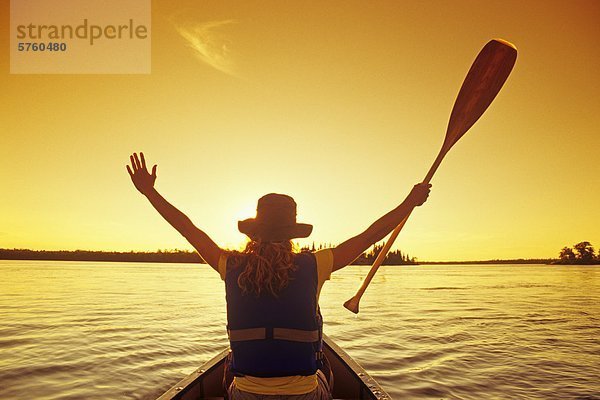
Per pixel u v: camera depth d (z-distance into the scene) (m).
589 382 7.16
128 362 8.30
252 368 1.25
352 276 98.31
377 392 2.56
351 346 10.51
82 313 17.53
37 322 14.41
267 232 1.31
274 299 1.24
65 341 10.67
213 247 1.33
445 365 8.34
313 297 1.26
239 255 1.30
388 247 1.48
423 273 129.00
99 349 9.62
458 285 55.81
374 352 9.69
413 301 28.19
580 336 12.45
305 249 1.37
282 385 1.26
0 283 45.47
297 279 1.24
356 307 1.49
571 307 23.36
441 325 14.84
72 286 41.50
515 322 15.95
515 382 7.12
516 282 65.62
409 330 13.52
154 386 6.70
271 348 1.24
